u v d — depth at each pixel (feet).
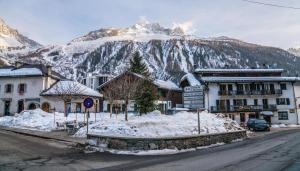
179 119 79.71
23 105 170.50
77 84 173.37
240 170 32.71
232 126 87.35
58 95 157.07
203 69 212.02
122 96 136.67
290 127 176.04
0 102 173.68
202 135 59.77
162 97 190.90
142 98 142.31
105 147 52.11
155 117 88.79
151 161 40.50
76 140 62.59
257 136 93.50
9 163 37.76
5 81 175.22
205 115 89.92
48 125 95.45
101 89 181.88
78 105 161.89
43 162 39.17
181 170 33.27
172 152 50.06
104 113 143.74
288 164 36.14
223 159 41.34
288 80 205.36
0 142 58.03
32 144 56.95
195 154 47.65
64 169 34.65
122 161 40.68
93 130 69.51
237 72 213.25
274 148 55.21
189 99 66.13
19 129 88.48
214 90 200.64
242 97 202.80
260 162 38.09
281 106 205.36
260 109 199.52
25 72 175.22
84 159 42.19
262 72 215.31
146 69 180.45
